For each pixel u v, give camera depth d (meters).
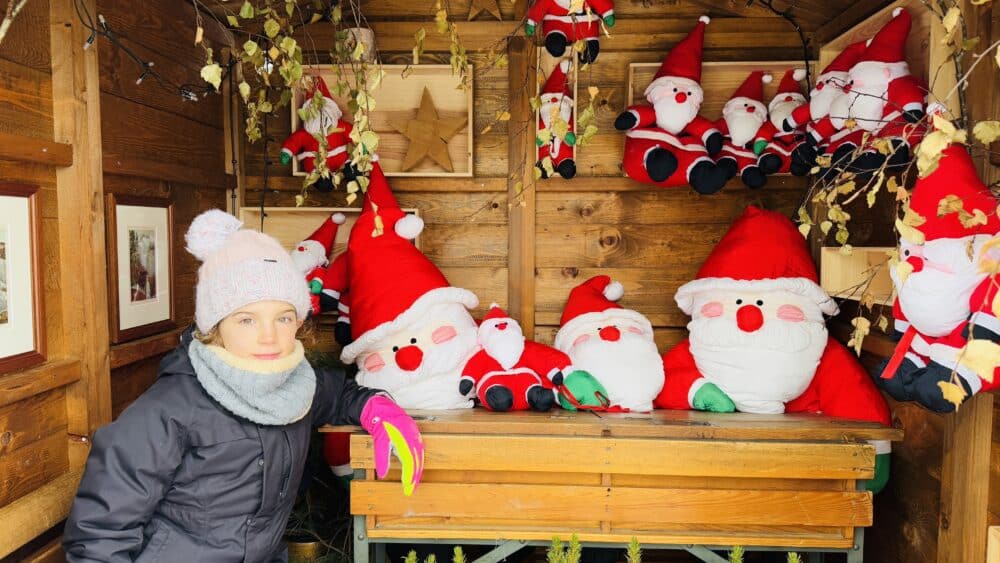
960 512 1.71
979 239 1.38
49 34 1.66
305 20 2.56
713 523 1.93
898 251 1.45
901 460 2.10
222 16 2.48
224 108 2.53
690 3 2.53
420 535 1.95
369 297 2.21
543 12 2.27
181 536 1.51
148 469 1.43
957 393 1.22
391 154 2.58
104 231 1.76
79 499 1.41
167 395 1.50
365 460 1.94
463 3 2.55
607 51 2.55
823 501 1.90
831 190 1.79
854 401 2.10
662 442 1.91
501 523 1.96
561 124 2.03
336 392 1.92
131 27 1.95
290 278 1.56
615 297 2.44
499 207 2.60
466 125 2.55
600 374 2.21
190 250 1.58
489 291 2.61
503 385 2.11
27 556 1.56
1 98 1.49
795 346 2.12
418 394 2.16
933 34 1.78
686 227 2.58
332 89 2.56
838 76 2.14
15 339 1.52
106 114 1.83
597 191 2.58
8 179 1.50
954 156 1.44
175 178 2.14
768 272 2.18
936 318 1.44
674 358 2.32
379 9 2.56
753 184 2.31
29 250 1.56
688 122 2.32
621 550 2.50
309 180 2.17
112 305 1.84
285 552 1.77
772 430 1.92
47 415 1.63
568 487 1.93
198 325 1.56
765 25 2.53
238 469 1.53
